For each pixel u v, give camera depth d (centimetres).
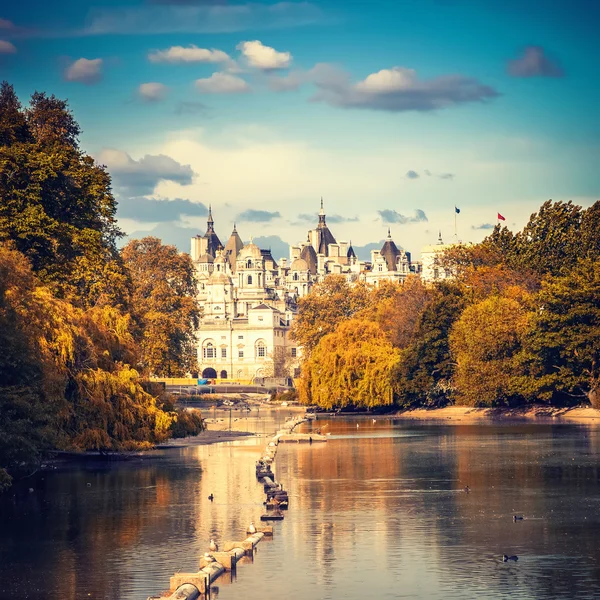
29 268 10669
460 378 18700
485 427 15950
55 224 11831
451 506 7769
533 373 17775
